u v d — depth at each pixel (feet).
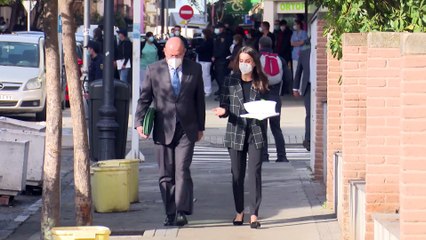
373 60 29.22
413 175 21.53
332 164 42.78
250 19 196.95
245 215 41.68
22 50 87.51
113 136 54.85
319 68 51.24
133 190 45.01
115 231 38.11
